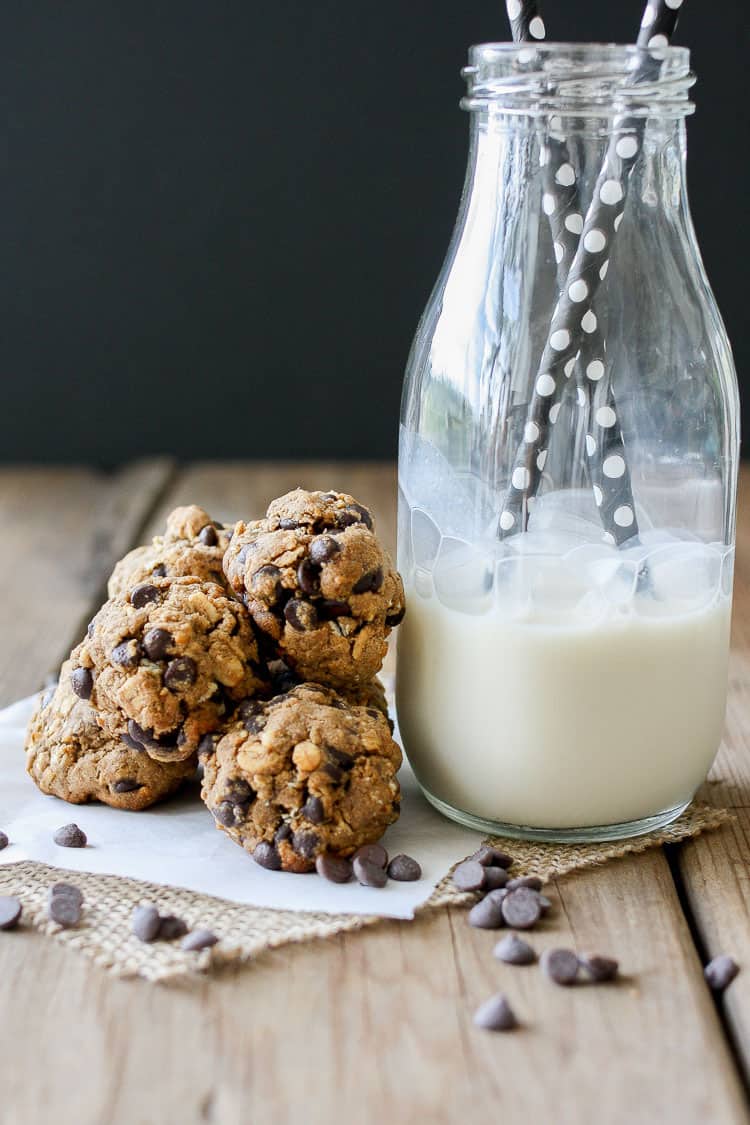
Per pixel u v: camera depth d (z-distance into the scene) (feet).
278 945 1.24
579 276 1.32
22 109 2.81
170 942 1.24
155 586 1.37
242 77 2.79
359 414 2.99
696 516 1.36
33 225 2.87
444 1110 1.11
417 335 1.42
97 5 2.75
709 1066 1.14
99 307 2.92
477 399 1.34
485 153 1.35
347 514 1.37
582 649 1.33
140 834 1.37
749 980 1.22
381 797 1.32
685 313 1.35
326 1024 1.17
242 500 2.46
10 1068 1.14
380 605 1.35
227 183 2.85
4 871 1.33
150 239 2.89
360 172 2.84
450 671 1.37
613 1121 1.10
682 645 1.35
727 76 2.77
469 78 1.37
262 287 2.91
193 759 1.39
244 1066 1.14
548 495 1.34
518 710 1.34
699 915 1.29
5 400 2.97
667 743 1.36
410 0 2.75
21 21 2.76
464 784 1.37
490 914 1.27
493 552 1.34
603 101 1.31
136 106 2.81
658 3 1.31
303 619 1.34
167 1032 1.17
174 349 2.95
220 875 1.31
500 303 1.34
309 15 2.76
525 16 1.35
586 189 1.32
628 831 1.38
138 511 2.41
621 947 1.25
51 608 1.94
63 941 1.25
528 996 1.20
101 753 1.40
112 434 3.00
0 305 2.92
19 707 1.56
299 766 1.31
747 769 1.51
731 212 2.85
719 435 1.36
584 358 1.33
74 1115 1.10
